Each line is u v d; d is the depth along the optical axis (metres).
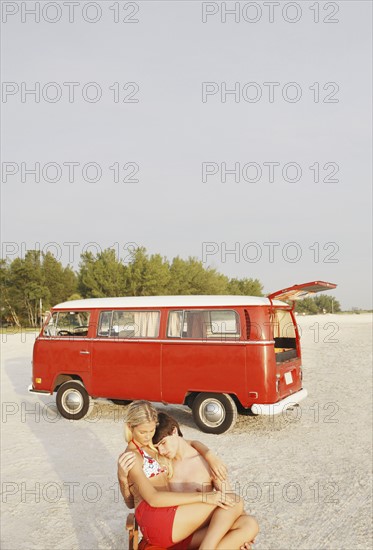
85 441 9.57
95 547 5.32
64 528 5.79
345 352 23.64
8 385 17.09
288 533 5.54
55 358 11.69
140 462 3.85
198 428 10.40
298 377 11.02
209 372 10.01
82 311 11.53
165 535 3.64
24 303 60.91
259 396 9.61
